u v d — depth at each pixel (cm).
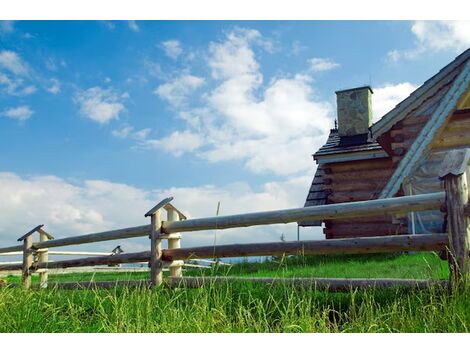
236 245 683
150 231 764
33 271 1064
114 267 1592
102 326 507
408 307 489
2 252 1164
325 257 1330
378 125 1410
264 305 562
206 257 711
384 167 1789
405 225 1439
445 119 1245
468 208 514
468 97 1257
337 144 1950
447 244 535
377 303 519
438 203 537
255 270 1072
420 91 1368
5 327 536
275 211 645
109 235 849
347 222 1766
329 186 1850
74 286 889
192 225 723
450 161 530
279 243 650
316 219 616
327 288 602
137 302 559
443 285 519
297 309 529
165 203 761
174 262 748
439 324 438
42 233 1099
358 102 1948
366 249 585
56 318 579
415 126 1396
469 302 455
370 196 1788
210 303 568
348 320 518
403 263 973
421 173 1288
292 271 943
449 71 1325
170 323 482
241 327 464
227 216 688
